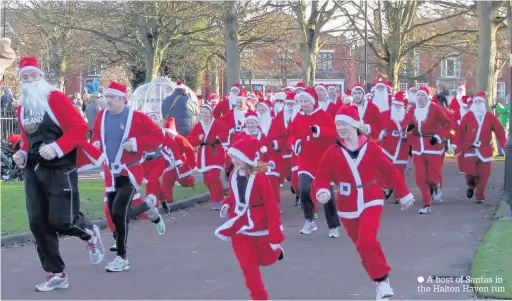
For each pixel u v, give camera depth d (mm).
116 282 8641
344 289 8188
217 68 48344
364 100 14586
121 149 9289
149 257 10133
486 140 15398
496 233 11266
